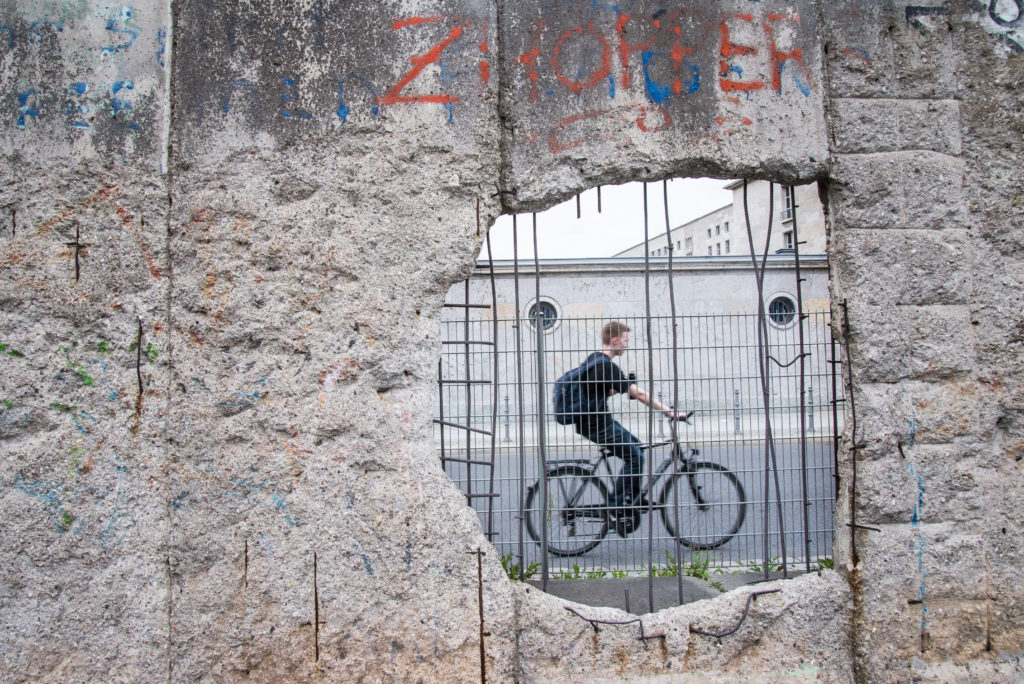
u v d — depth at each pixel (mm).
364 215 2598
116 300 2473
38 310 2449
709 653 2695
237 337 2514
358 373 2564
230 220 2531
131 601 2430
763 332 2871
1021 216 2902
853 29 2883
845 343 2797
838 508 2838
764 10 2846
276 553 2486
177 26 2547
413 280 2619
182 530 2461
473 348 7316
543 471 2836
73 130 2488
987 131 2916
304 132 2582
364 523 2527
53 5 2514
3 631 2385
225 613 2457
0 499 2402
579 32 2762
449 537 2570
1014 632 2789
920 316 2818
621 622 2672
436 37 2672
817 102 2838
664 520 4871
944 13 2922
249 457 2494
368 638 2512
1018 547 2820
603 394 5223
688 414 5430
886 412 2768
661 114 2773
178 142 2523
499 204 2723
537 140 2725
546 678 2631
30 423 2438
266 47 2576
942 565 2764
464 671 2551
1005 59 2939
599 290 10914
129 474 2451
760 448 6539
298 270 2555
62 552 2412
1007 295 2873
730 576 4395
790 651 2730
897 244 2828
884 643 2725
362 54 2623
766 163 2807
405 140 2631
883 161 2850
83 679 2404
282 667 2477
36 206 2465
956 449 2805
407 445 2576
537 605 2654
